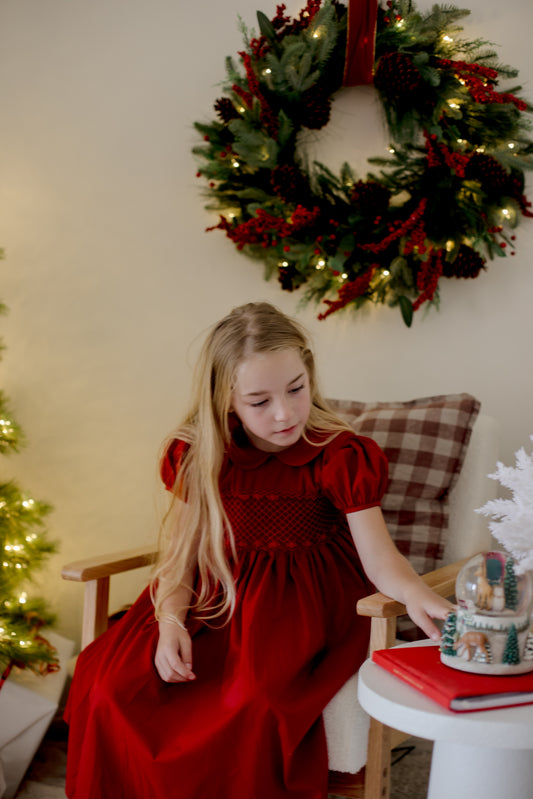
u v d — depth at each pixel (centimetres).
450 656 90
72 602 203
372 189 168
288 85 173
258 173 181
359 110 181
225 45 192
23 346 206
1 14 205
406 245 164
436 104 163
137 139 198
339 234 173
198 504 133
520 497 94
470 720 78
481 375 175
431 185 167
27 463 205
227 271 192
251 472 131
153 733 105
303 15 175
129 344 200
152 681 112
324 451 130
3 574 174
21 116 205
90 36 202
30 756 147
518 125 165
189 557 133
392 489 148
